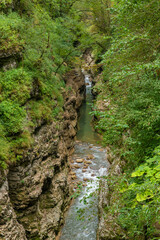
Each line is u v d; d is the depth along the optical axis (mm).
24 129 6230
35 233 6250
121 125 3951
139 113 4164
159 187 2266
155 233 3195
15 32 7414
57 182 8203
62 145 9547
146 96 4547
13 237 4875
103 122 4684
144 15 4996
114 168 7109
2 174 4953
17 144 5910
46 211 7230
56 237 7441
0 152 5238
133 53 5223
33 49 8266
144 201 3395
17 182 5848
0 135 5637
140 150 4410
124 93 5430
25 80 6965
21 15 8859
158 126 4176
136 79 5055
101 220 6938
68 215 8492
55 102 9492
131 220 3557
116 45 4926
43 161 7430
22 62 7121
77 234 7629
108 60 5480
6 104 6121
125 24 5586
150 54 4848
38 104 7707
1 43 6637
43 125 7699
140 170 2531
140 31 5129
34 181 6387
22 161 5887
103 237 5469
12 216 5004
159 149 3094
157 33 4859
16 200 5977
